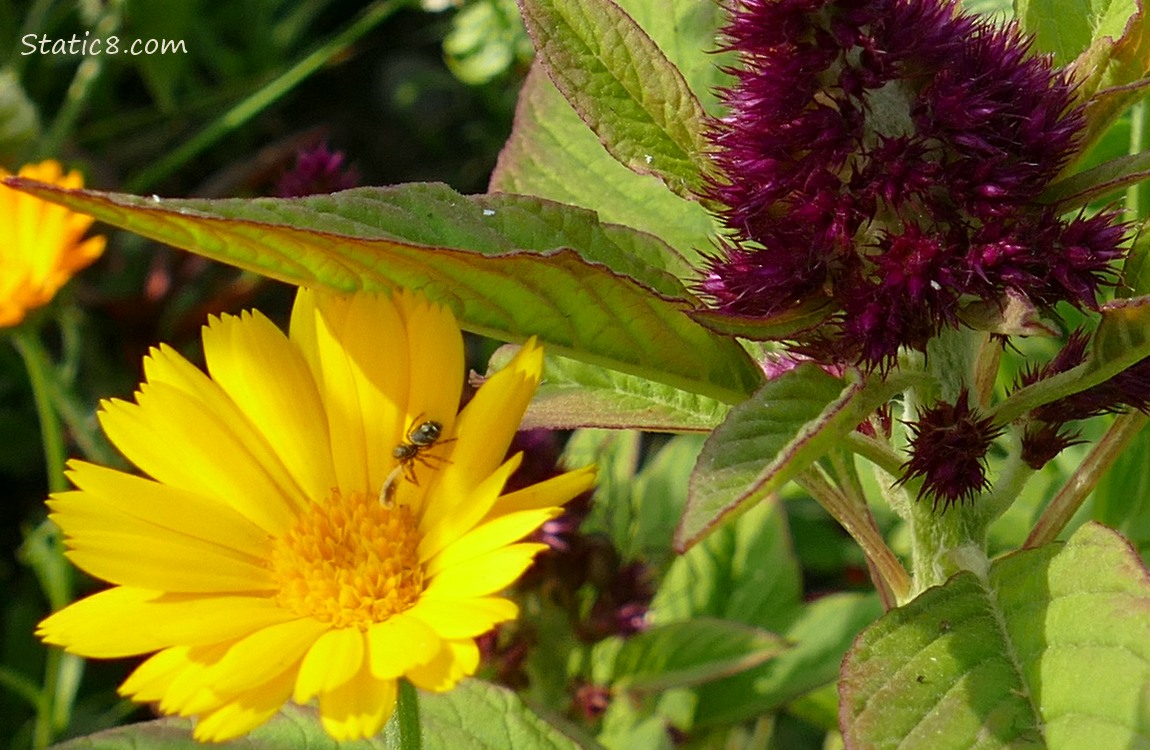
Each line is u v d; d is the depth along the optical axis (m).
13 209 0.47
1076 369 0.29
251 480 0.30
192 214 0.27
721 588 0.44
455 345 0.29
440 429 0.30
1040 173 0.28
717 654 0.41
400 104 0.75
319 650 0.28
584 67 0.30
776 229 0.28
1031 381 0.31
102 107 0.74
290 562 0.29
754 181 0.28
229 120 0.64
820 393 0.27
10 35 0.71
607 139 0.30
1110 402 0.30
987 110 0.27
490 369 0.34
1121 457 0.38
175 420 0.30
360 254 0.28
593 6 0.30
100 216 0.27
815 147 0.28
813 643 0.43
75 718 0.52
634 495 0.45
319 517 0.30
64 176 0.63
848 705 0.27
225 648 0.28
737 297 0.29
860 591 0.50
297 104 0.76
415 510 0.30
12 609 0.56
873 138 0.28
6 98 0.63
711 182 0.29
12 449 0.60
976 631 0.28
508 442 0.30
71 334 0.55
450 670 0.27
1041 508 0.40
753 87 0.28
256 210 0.27
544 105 0.35
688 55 0.34
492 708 0.33
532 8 0.30
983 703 0.27
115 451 0.54
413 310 0.29
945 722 0.27
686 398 0.32
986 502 0.31
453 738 0.33
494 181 0.35
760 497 0.26
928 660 0.28
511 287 0.29
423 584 0.29
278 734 0.33
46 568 0.49
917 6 0.28
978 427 0.29
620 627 0.40
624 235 0.32
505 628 0.39
